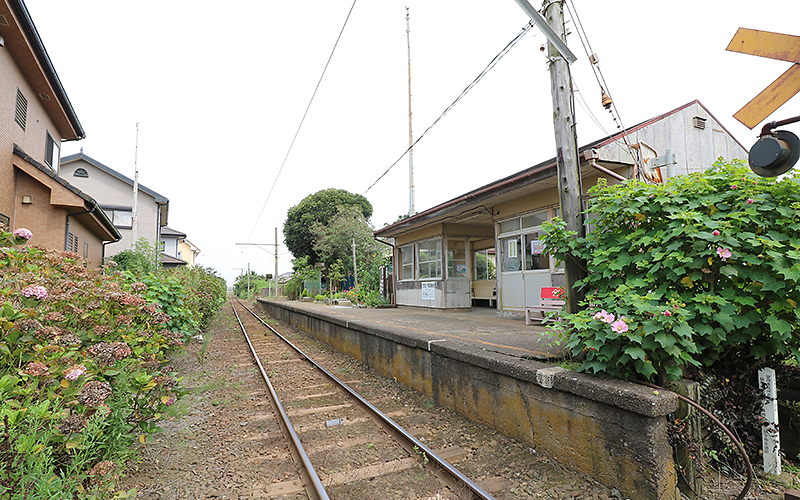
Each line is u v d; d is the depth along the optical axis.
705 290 3.43
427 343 5.60
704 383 3.40
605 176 7.39
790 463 3.48
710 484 3.18
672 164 7.02
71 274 3.88
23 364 2.72
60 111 12.01
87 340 3.34
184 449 4.14
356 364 8.27
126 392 3.25
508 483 3.30
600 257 3.80
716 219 3.33
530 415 3.87
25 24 8.48
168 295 7.80
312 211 36.09
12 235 3.75
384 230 15.65
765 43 2.71
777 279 3.07
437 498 3.17
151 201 27.50
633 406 2.86
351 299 20.52
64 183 10.09
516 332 7.08
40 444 2.22
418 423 4.76
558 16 4.59
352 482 3.43
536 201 8.95
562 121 4.48
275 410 5.41
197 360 8.79
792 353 3.28
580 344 3.56
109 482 2.75
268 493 3.28
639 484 2.87
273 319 21.28
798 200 3.17
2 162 9.03
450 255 13.34
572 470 3.40
